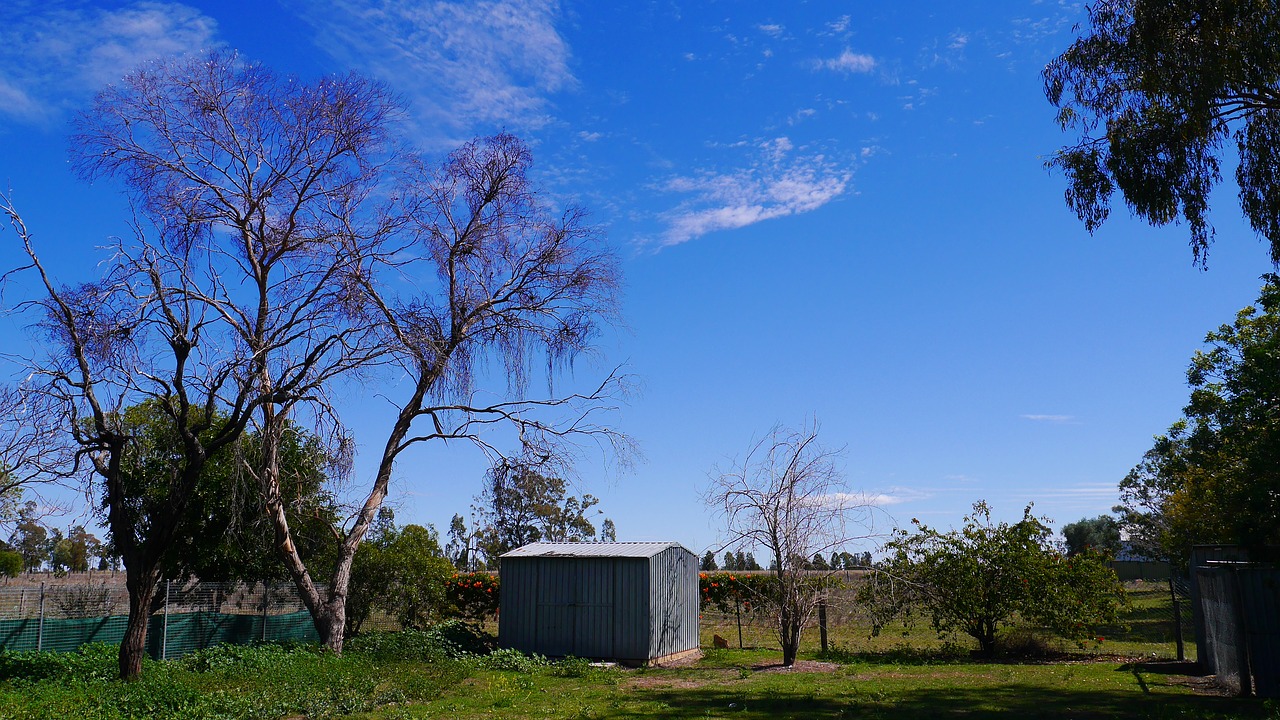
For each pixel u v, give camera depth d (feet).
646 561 70.69
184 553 71.41
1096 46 47.70
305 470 71.51
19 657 54.49
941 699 45.85
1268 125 45.65
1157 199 46.47
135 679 48.96
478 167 73.67
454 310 71.77
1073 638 72.43
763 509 67.05
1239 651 45.68
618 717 41.09
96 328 49.75
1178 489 96.94
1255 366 52.80
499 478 73.56
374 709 43.45
